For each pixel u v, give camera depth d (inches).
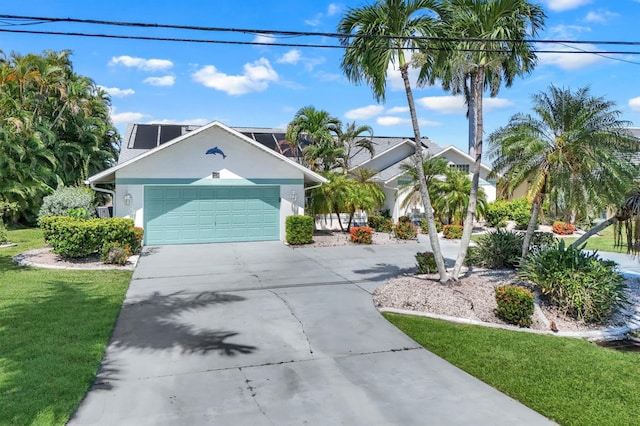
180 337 276.2
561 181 357.1
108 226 514.3
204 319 312.2
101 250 507.5
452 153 1035.9
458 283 395.9
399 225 761.0
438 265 394.3
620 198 351.6
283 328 296.2
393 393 206.5
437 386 214.7
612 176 348.5
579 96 367.6
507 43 369.1
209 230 675.4
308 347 263.6
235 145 675.4
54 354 239.1
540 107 376.8
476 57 380.2
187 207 664.4
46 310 318.7
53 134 1055.0
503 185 406.0
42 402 188.1
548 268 349.7
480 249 493.7
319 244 677.3
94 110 1302.9
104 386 207.9
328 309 340.8
